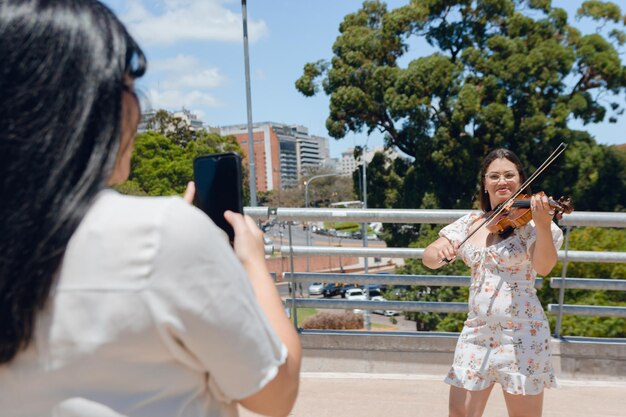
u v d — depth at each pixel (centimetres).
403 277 459
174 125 5322
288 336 111
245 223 125
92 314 91
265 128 11150
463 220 338
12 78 92
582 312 449
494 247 307
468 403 302
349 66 3014
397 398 407
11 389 95
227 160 130
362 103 2936
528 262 304
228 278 96
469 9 2884
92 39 97
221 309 94
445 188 2831
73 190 92
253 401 104
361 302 466
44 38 94
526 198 328
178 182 4681
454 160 2738
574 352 441
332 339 466
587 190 2780
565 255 439
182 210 96
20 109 91
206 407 102
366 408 390
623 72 2781
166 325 92
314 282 466
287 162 12769
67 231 91
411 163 3025
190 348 95
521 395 296
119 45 100
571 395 412
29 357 94
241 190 130
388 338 460
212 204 130
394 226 2897
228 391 101
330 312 1227
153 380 95
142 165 4606
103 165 95
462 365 307
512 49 2756
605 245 998
